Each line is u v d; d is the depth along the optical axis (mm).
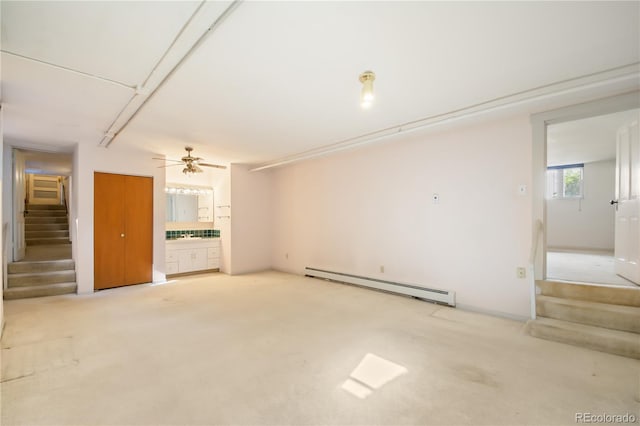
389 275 4828
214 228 7078
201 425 1773
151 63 2328
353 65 2354
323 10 1718
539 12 1750
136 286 5309
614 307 2934
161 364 2508
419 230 4445
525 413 1873
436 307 4059
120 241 5250
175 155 5598
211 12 1749
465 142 3959
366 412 1892
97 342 2941
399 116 3494
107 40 2031
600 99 2984
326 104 3129
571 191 7441
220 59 2258
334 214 5703
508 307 3617
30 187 9594
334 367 2455
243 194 6645
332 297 4590
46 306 4121
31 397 2037
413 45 2086
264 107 3207
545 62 2322
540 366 2436
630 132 3594
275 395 2072
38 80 2588
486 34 1965
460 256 4020
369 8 1705
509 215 3609
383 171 4906
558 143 5469
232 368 2441
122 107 3201
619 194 3883
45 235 7578
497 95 2920
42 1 1638
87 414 1864
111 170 5117
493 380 2242
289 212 6648
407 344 2889
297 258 6457
